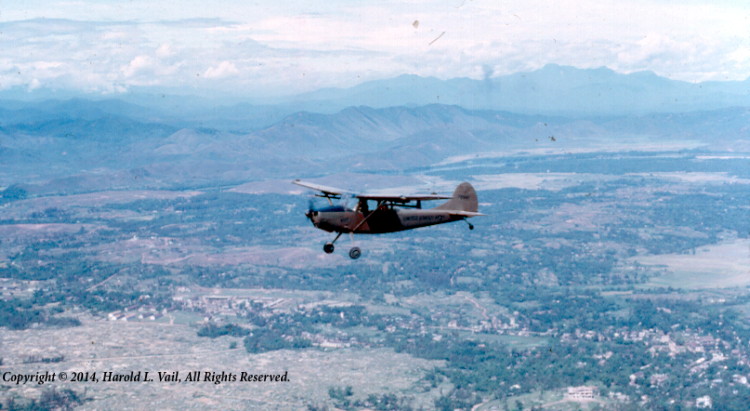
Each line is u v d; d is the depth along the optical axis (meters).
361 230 72.44
